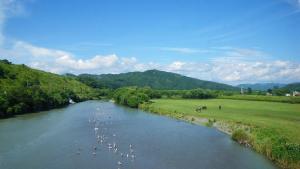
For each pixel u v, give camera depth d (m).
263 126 87.25
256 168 57.72
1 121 112.44
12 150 70.12
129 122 113.06
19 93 138.50
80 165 59.78
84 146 74.25
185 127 101.94
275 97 188.75
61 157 64.94
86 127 100.56
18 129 95.25
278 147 61.34
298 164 55.12
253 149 71.19
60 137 84.06
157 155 66.88
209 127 101.50
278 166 58.28
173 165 60.12
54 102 170.12
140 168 58.31
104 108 167.38
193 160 63.22
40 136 84.88
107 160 63.09
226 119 108.69
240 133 80.12
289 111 129.12
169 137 85.25
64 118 121.62
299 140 67.69
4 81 157.00
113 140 81.06
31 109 144.50
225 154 67.38
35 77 196.25
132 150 70.69
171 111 137.50
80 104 196.00
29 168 57.91
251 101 187.75
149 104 171.25
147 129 97.81
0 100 123.88
